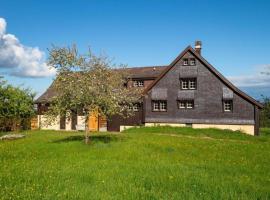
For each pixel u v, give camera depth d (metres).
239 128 43.94
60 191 12.85
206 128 43.34
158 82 48.06
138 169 17.30
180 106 47.03
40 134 40.12
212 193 13.00
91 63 27.95
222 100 44.88
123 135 35.97
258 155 24.19
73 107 27.62
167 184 14.27
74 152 23.69
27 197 11.95
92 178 15.12
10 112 47.31
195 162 20.39
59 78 27.42
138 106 48.44
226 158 22.47
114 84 28.00
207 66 45.84
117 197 12.23
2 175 15.42
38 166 18.11
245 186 14.09
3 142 32.44
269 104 64.75
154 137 33.81
